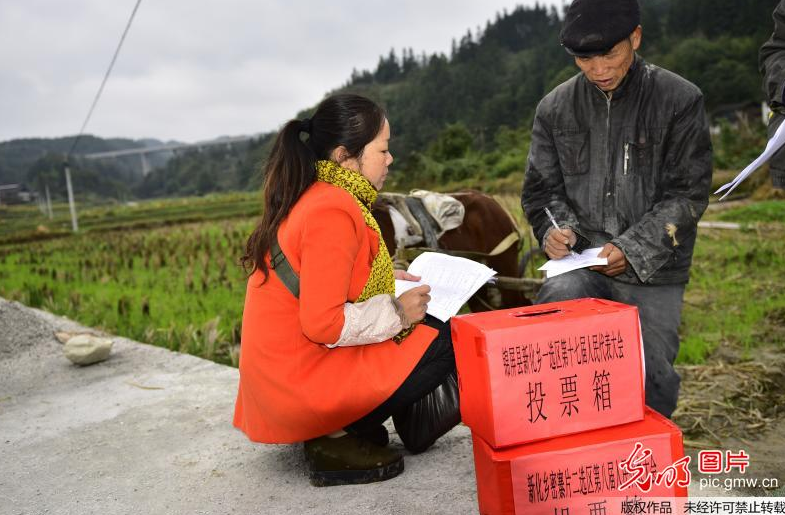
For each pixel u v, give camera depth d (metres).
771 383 4.16
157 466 2.92
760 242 9.20
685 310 6.07
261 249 2.28
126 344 5.22
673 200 2.54
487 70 166.88
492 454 1.77
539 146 2.82
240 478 2.72
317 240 2.13
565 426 1.80
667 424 1.85
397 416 2.75
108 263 12.29
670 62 85.81
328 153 2.31
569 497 1.77
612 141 2.62
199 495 2.61
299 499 2.47
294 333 2.30
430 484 2.48
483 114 120.62
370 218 2.33
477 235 4.52
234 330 5.70
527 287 3.99
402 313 2.26
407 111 150.25
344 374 2.31
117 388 4.14
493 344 1.74
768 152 1.91
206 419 3.45
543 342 1.77
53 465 3.03
